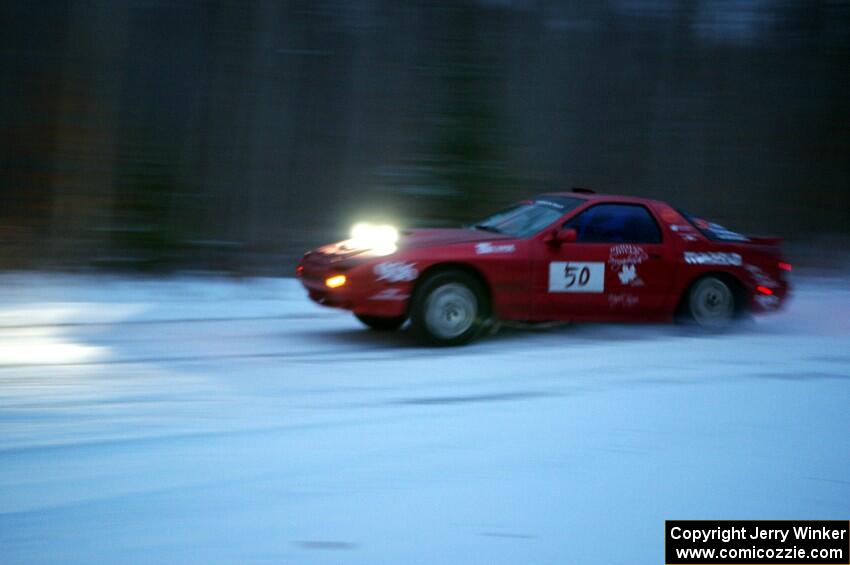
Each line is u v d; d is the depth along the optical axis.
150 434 4.89
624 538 3.68
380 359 7.20
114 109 14.55
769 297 8.73
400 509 3.90
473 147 15.91
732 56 19.53
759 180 19.81
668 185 18.83
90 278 11.42
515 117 16.80
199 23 15.14
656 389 6.22
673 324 8.89
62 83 14.34
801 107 20.27
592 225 8.28
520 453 4.70
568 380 6.47
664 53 18.77
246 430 5.02
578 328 8.80
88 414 5.27
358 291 7.53
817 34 20.27
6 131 14.08
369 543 3.54
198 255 13.21
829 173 20.39
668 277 8.38
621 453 4.74
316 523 3.72
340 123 15.73
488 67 16.58
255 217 14.90
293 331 8.53
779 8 19.97
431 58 16.33
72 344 7.52
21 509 3.80
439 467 4.45
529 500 4.05
